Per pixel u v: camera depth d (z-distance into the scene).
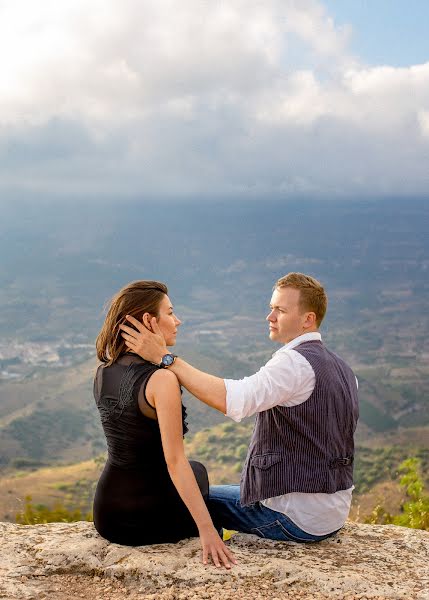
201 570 2.85
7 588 2.71
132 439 2.99
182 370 2.99
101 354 3.16
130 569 2.86
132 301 3.05
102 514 3.11
